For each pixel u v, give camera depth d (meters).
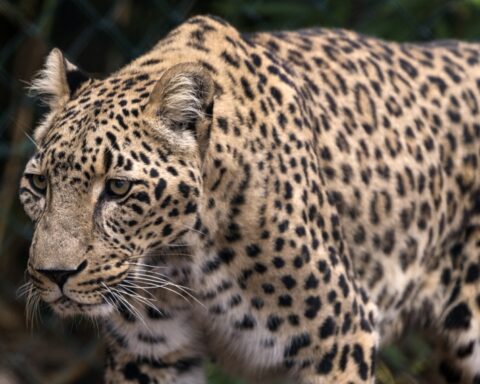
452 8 11.50
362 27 11.47
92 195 6.28
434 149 8.25
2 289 13.22
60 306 6.52
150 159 6.34
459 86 8.52
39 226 6.36
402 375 11.38
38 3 13.05
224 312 7.24
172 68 6.41
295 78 7.54
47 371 12.57
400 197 8.02
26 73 12.87
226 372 8.05
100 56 13.56
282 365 7.45
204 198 6.74
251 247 6.96
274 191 6.95
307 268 7.08
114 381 7.70
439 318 8.55
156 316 7.42
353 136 7.82
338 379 7.36
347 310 7.34
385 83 8.19
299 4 11.78
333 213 7.42
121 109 6.39
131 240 6.43
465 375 8.56
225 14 11.95
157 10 12.93
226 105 6.88
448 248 8.48
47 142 6.43
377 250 7.99
